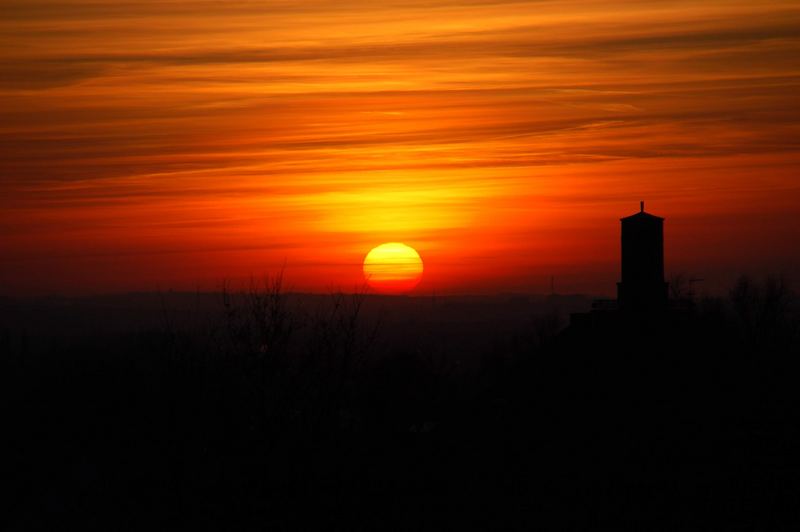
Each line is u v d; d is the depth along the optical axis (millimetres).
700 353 114188
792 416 97812
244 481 71625
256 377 73625
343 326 75875
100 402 118562
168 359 76500
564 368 114625
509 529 87312
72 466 134500
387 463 80250
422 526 80125
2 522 132750
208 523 71625
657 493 89750
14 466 145125
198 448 73812
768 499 87000
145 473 76188
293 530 71125
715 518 87000
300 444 72062
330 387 74125
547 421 100562
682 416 99375
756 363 114438
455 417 97562
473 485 88125
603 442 96188
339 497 72562
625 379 108188
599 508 89125
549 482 91188
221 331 76812
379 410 85188
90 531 108938
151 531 75750
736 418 97938
